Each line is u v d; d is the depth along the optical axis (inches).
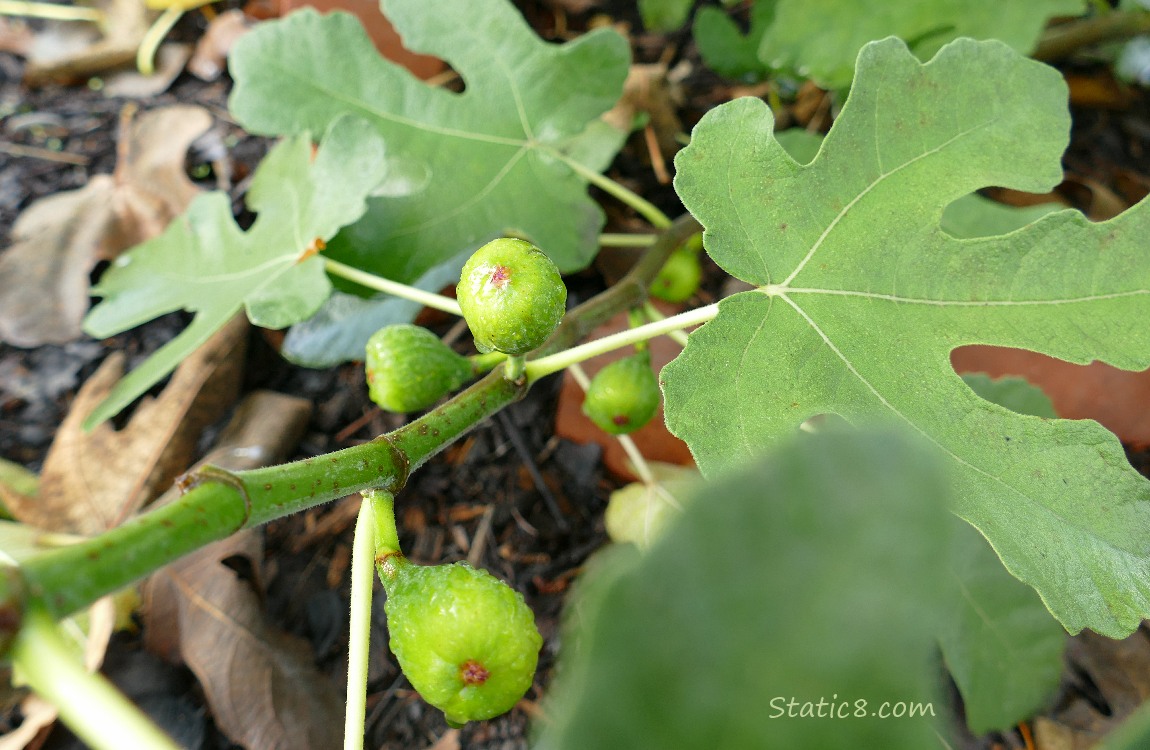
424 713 10.2
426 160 10.2
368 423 12.4
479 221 10.3
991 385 10.6
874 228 6.8
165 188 13.6
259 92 10.0
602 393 9.0
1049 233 6.5
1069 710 10.0
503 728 10.2
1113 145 14.5
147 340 12.9
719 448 6.2
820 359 6.7
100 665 9.9
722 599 2.5
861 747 2.4
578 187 10.8
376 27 13.1
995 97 6.9
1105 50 15.0
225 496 5.1
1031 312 6.6
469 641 5.7
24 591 4.0
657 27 15.3
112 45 15.6
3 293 12.5
